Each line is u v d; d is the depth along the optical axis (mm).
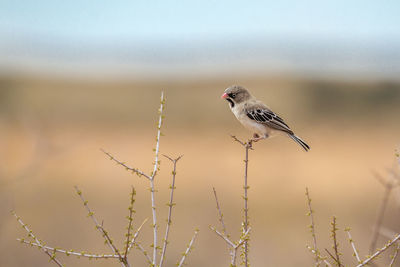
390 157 25125
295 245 12430
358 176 21000
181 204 16781
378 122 35312
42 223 14117
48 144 14289
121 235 13375
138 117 36656
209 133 32969
